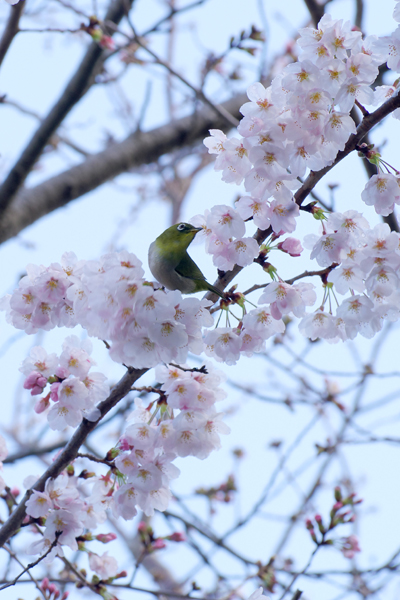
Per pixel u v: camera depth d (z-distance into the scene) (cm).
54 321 411
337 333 412
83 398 411
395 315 411
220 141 412
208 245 416
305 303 412
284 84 405
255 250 410
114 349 403
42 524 414
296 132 407
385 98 412
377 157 410
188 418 409
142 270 402
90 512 417
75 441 412
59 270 411
